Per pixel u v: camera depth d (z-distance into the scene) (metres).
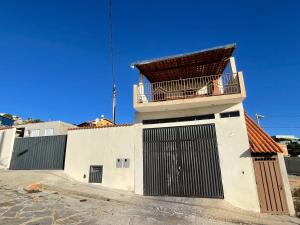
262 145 10.98
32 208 8.49
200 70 15.14
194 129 12.28
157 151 12.58
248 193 10.41
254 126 12.34
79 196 10.65
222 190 10.95
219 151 11.51
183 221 7.95
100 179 13.50
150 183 12.12
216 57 13.55
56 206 8.89
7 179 13.35
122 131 13.84
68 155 14.90
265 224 8.34
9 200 9.34
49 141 17.06
